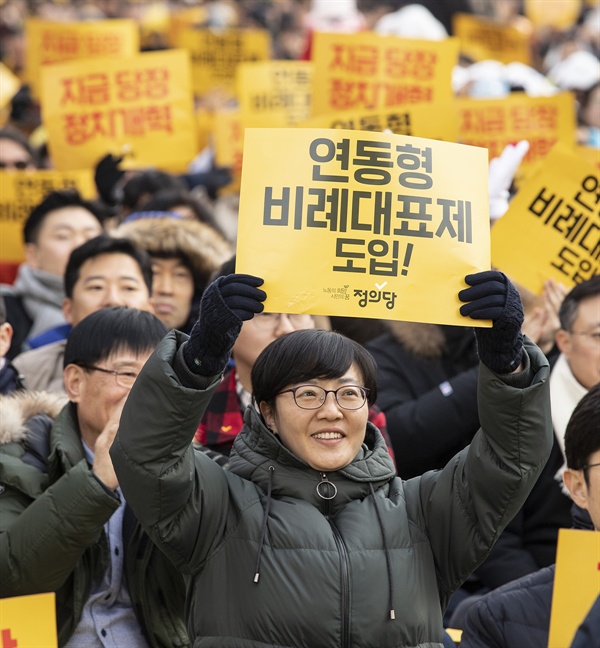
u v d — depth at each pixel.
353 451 10.59
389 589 10.20
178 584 12.02
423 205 10.39
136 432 9.89
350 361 10.61
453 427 15.76
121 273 16.72
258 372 10.80
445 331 16.69
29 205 22.41
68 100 24.06
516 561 15.25
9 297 20.19
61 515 11.18
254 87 27.22
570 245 15.98
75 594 11.71
